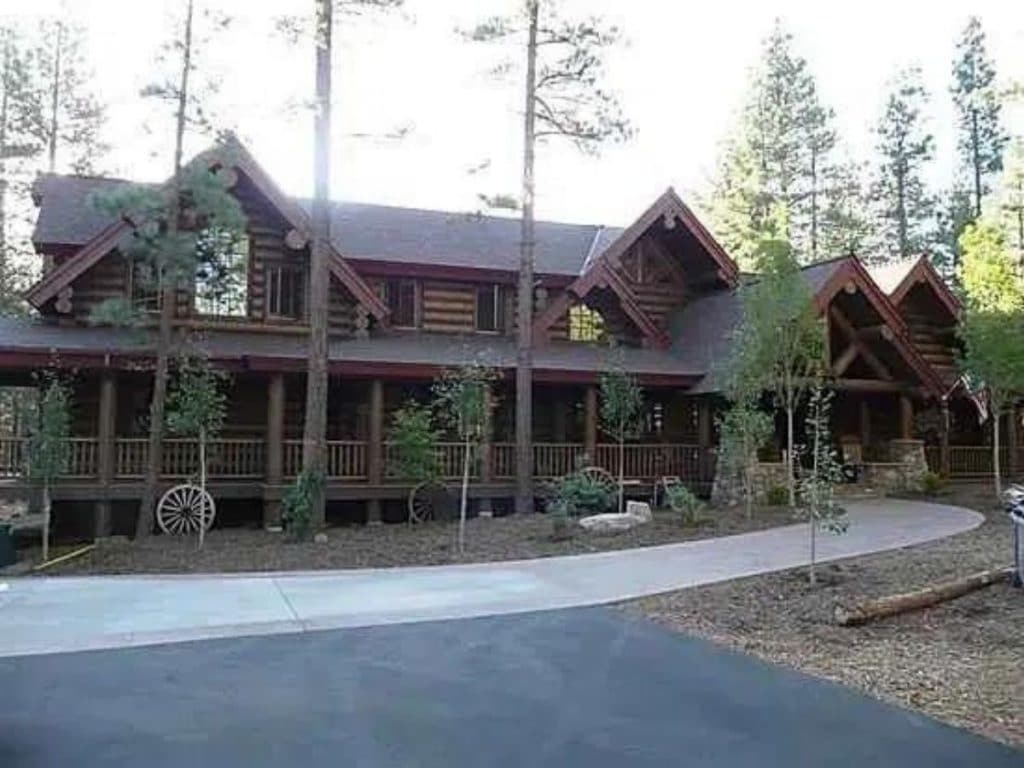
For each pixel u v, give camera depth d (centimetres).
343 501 1805
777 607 920
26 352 1569
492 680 664
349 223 2155
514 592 1019
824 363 1711
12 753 504
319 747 517
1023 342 1833
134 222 1392
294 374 1777
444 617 891
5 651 750
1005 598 915
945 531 1398
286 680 662
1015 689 643
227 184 1393
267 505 1691
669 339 2170
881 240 4019
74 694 623
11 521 1681
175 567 1242
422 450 1698
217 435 1769
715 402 2017
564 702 608
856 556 1177
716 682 663
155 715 576
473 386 1512
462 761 495
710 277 2289
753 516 1623
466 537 1466
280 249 1892
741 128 3875
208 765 487
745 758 503
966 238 2028
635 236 2138
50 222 1858
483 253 2170
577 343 2147
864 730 554
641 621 876
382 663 714
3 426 2856
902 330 2014
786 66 3859
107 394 1642
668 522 1564
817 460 1048
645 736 540
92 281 1778
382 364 1777
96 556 1335
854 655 747
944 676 679
